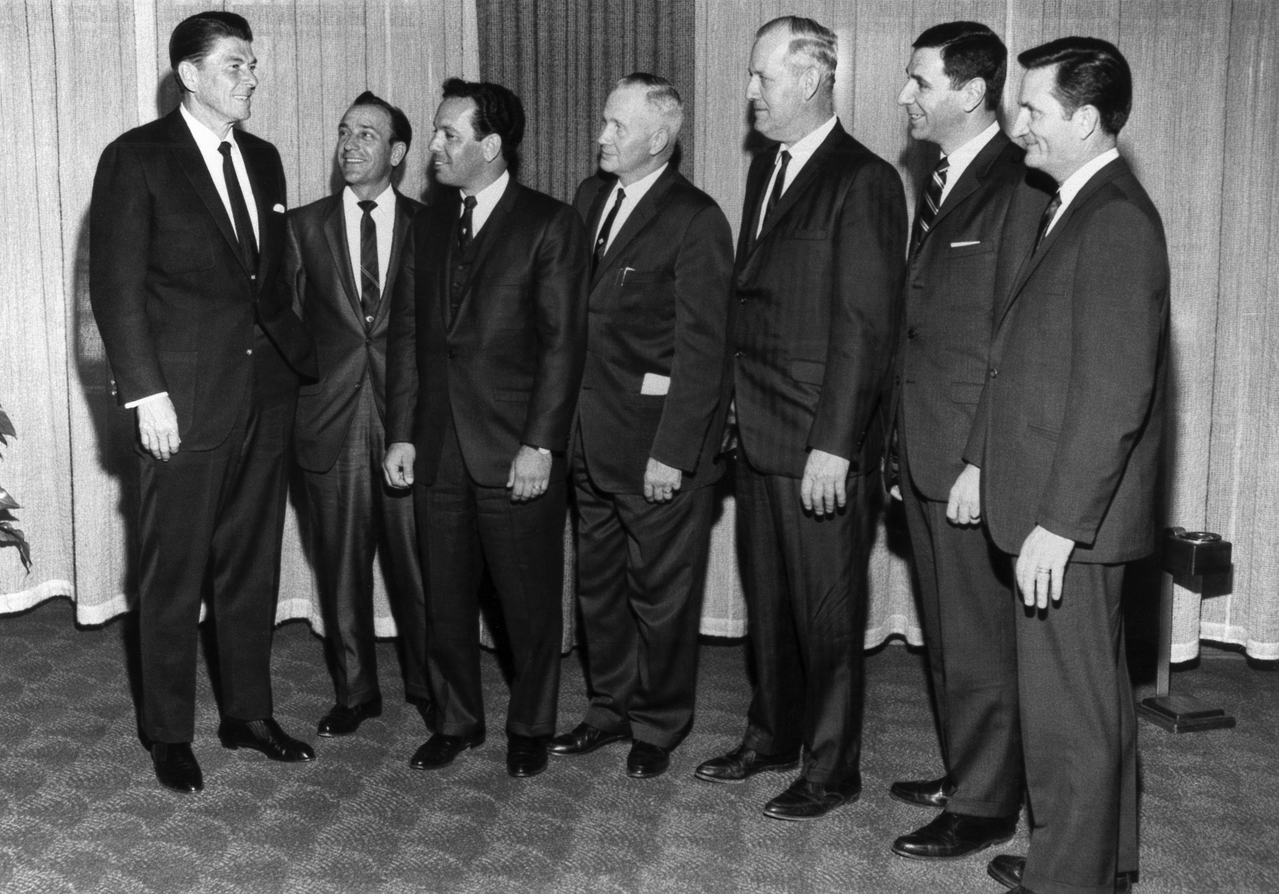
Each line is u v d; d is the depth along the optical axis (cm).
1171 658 404
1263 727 360
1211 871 277
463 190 322
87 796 308
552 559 326
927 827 288
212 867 275
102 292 296
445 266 320
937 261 279
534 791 316
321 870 275
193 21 300
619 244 317
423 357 323
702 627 430
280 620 442
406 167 417
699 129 405
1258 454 405
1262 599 407
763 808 305
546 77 402
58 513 446
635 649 342
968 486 266
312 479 351
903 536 421
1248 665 414
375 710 363
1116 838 248
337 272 345
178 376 305
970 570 279
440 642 332
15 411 435
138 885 267
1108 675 244
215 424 308
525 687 330
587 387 322
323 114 418
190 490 309
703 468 321
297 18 415
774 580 316
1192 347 401
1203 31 393
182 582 312
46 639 420
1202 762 335
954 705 287
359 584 354
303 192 421
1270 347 399
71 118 419
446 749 332
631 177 320
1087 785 244
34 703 366
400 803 308
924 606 301
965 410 275
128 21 418
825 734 303
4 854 279
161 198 301
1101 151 244
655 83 310
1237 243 399
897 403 291
